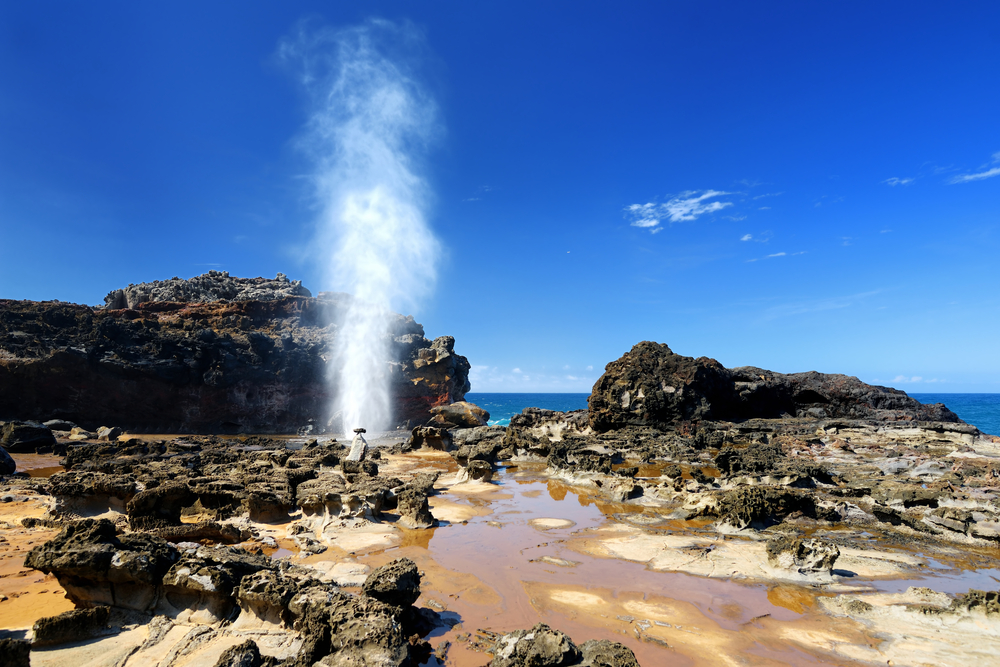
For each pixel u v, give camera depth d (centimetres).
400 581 1198
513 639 1019
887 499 2402
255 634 1070
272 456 3319
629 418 5488
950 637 1175
